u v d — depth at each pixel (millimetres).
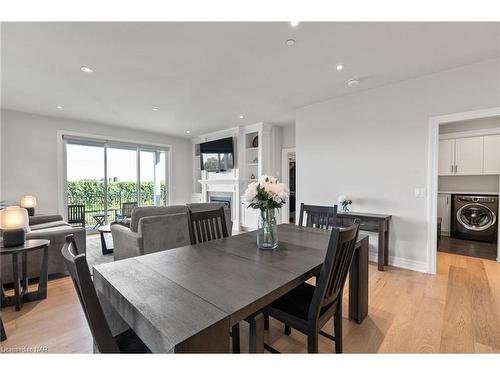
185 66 2760
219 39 2227
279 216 5750
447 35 2154
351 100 3605
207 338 786
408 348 1647
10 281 2627
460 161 4523
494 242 4219
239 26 2037
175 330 770
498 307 2164
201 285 1091
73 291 2516
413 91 3070
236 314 886
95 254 3787
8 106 4270
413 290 2512
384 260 3172
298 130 4266
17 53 2469
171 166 6953
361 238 1946
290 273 1237
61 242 2887
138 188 6301
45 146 4883
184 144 7301
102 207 5711
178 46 2344
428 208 2984
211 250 1617
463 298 2332
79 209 5258
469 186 4754
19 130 4605
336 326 1503
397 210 3215
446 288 2547
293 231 2189
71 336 1790
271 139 5754
